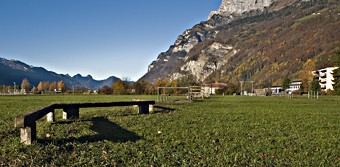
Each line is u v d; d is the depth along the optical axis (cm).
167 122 1224
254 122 1289
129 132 979
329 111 1964
